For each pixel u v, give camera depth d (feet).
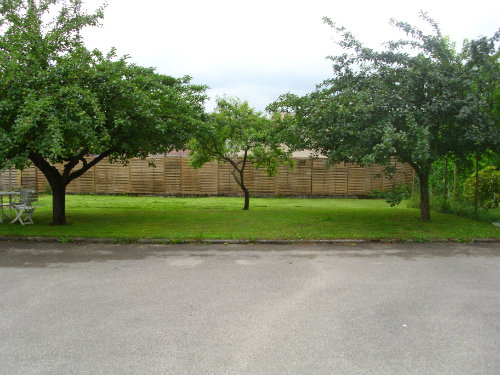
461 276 19.11
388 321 13.34
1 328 12.48
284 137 38.47
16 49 27.30
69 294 15.85
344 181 65.72
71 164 33.17
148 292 16.20
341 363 10.46
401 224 33.42
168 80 34.76
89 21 31.86
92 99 24.98
